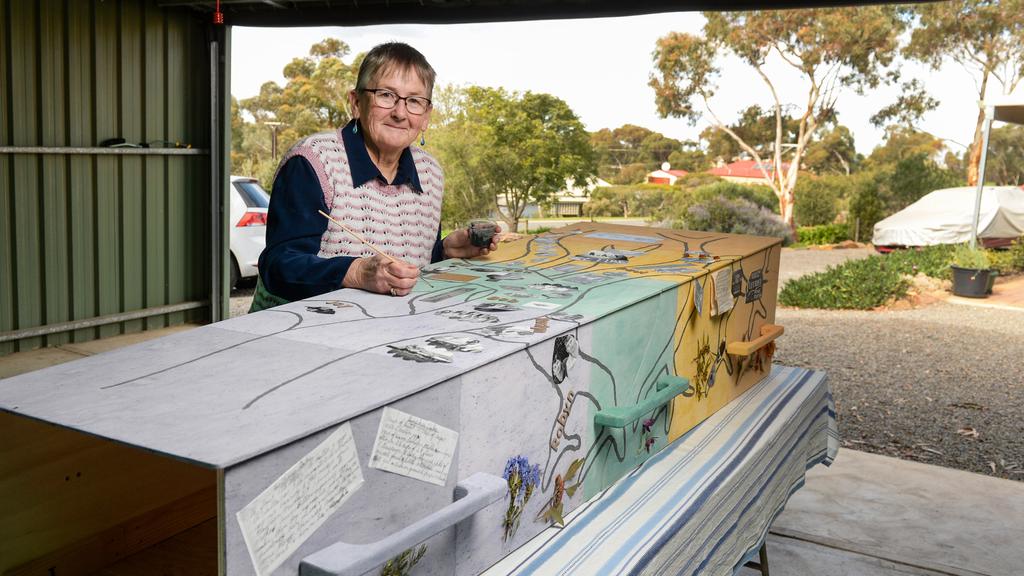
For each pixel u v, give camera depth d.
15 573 1.04
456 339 1.18
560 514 1.31
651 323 1.57
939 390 5.82
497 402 1.10
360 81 1.75
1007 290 8.62
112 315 6.38
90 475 1.13
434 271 1.77
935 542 3.22
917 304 8.28
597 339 1.36
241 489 0.74
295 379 0.97
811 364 6.50
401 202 1.88
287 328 1.23
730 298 1.97
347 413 0.85
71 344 6.11
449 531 1.03
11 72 5.61
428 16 4.89
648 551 1.24
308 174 1.72
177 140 6.78
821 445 2.53
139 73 6.45
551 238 2.27
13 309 5.77
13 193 5.68
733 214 10.77
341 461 0.85
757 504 1.88
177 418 0.83
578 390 1.32
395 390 0.93
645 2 4.04
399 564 0.93
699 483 1.55
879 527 3.35
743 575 2.89
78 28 6.00
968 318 7.70
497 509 1.13
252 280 8.16
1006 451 4.64
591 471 1.42
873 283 8.27
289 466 0.79
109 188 6.30
